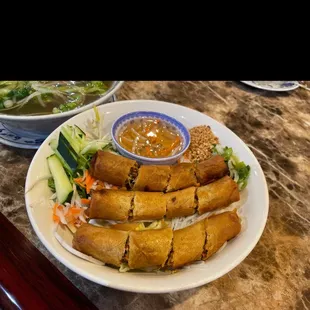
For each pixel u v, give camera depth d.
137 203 0.26
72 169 0.28
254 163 0.31
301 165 0.36
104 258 0.23
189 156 0.32
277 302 0.25
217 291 0.25
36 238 0.26
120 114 0.34
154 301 0.24
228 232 0.25
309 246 0.29
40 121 0.30
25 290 0.21
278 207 0.32
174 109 0.35
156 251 0.23
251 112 0.42
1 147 0.32
